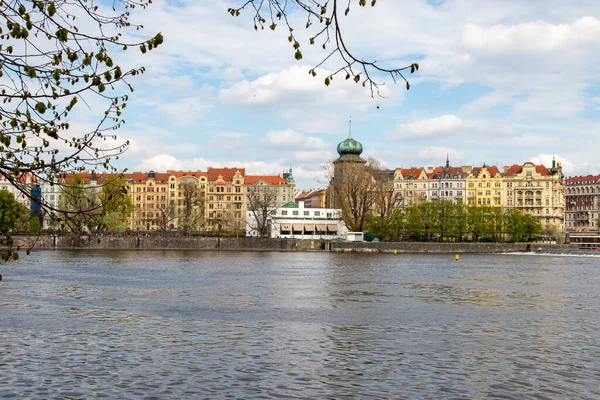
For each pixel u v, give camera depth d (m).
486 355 32.03
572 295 62.00
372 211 185.38
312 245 172.38
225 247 169.88
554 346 34.59
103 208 18.89
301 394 24.70
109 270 88.12
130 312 45.44
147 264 103.44
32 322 40.44
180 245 168.50
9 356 30.45
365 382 26.56
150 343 33.88
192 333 37.00
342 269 97.31
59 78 15.56
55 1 15.03
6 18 14.65
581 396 25.06
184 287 64.62
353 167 175.25
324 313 46.31
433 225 197.50
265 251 169.00
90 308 47.44
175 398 23.98
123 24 16.06
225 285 67.31
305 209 195.50
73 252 145.12
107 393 24.52
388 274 88.06
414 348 33.53
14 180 16.95
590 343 35.59
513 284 74.44
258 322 41.41
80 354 31.05
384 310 48.56
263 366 28.97
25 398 23.80
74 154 17.77
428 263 120.94
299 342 34.72
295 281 73.69
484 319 44.38
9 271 84.62
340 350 32.72
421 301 55.25
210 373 27.59
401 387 25.89
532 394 25.23
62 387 25.25
